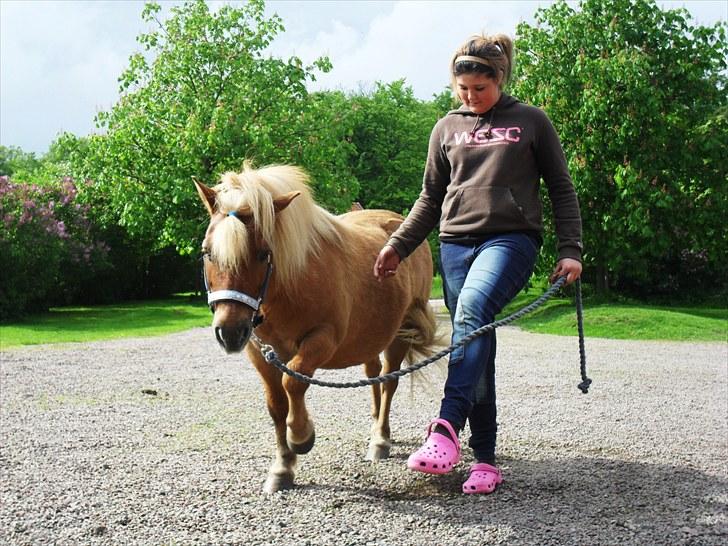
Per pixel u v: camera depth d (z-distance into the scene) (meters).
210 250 3.38
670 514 3.67
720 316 18.23
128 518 3.58
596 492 4.04
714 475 4.46
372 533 3.38
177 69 19.41
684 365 10.24
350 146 21.94
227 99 19.30
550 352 11.55
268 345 3.58
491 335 3.46
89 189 20.61
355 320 4.18
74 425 5.88
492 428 4.06
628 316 15.76
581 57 18.16
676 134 18.77
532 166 3.67
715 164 18.97
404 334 5.00
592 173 18.36
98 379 8.39
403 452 4.98
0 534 3.38
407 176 35.56
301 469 4.52
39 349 11.38
